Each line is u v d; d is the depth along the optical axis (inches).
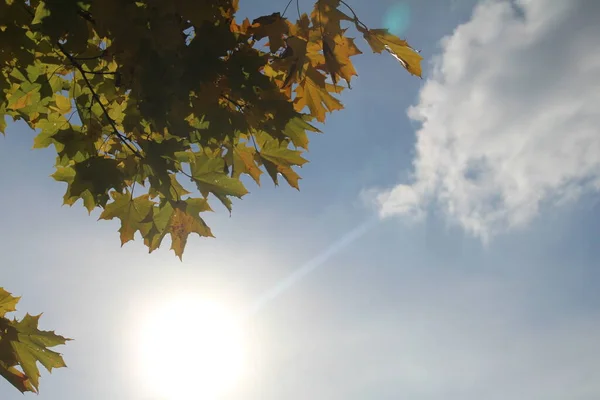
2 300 105.4
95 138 104.3
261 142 109.7
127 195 112.2
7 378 105.0
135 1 77.0
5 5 80.2
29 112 105.9
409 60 100.5
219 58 84.5
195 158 109.7
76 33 76.1
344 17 94.6
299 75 95.4
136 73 81.9
